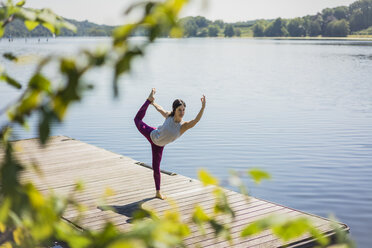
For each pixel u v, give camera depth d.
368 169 9.77
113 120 15.66
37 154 9.28
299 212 6.20
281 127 14.04
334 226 1.05
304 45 104.75
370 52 68.19
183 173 9.83
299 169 9.86
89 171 8.30
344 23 178.38
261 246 5.04
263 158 10.73
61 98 0.79
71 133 13.83
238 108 17.56
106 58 0.78
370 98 20.27
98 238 0.89
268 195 8.41
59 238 0.93
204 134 13.21
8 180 0.88
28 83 0.81
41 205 0.90
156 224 0.85
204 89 23.59
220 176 9.44
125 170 8.43
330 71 35.06
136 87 24.55
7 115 0.87
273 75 31.59
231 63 44.38
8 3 1.16
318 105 18.33
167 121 6.20
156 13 0.77
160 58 53.53
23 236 1.08
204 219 1.16
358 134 13.01
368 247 6.23
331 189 8.63
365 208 7.69
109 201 6.52
